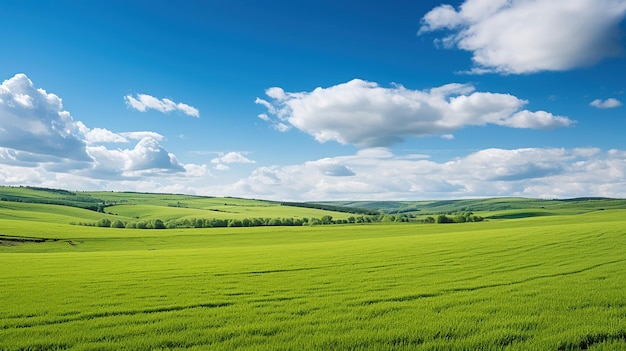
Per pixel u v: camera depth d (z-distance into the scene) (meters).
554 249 34.28
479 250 35.38
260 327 12.81
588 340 11.16
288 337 11.80
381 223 116.75
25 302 16.95
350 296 17.45
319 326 12.80
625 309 14.12
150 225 107.44
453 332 11.98
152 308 15.58
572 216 105.94
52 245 63.66
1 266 30.89
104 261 34.69
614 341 10.72
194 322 13.55
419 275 23.30
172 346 11.29
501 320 13.12
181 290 19.64
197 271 26.69
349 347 10.91
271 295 18.11
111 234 79.31
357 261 30.45
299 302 16.59
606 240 39.56
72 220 115.44
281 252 40.44
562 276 21.42
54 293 19.02
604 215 102.12
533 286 18.83
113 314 14.96
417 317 13.73
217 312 15.03
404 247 40.41
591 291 17.19
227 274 25.19
